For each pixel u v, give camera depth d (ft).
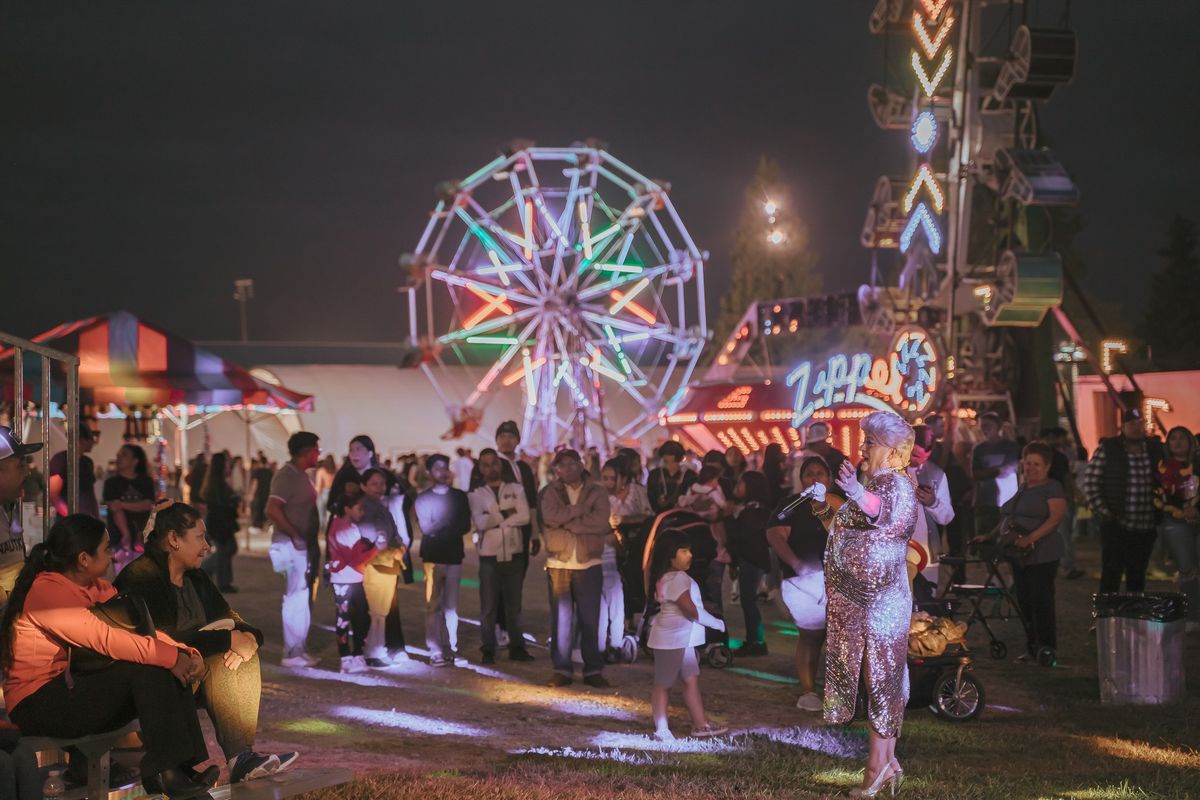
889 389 78.13
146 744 17.92
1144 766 23.41
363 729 27.55
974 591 36.50
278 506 36.06
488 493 37.60
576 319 127.85
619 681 34.17
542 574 64.44
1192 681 32.55
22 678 17.90
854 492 21.11
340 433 151.02
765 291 220.84
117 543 42.34
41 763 19.22
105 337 52.47
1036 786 21.72
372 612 36.17
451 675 35.04
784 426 92.43
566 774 22.38
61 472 36.86
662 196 129.49
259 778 19.65
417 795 20.52
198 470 63.67
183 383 53.31
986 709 29.27
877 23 79.92
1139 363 117.60
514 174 127.03
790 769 23.24
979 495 48.29
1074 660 35.94
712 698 31.37
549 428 130.82
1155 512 38.81
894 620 21.48
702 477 37.76
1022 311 70.95
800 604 30.63
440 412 156.15
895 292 81.87
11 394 50.70
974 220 105.29
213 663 19.86
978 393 75.72
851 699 21.71
